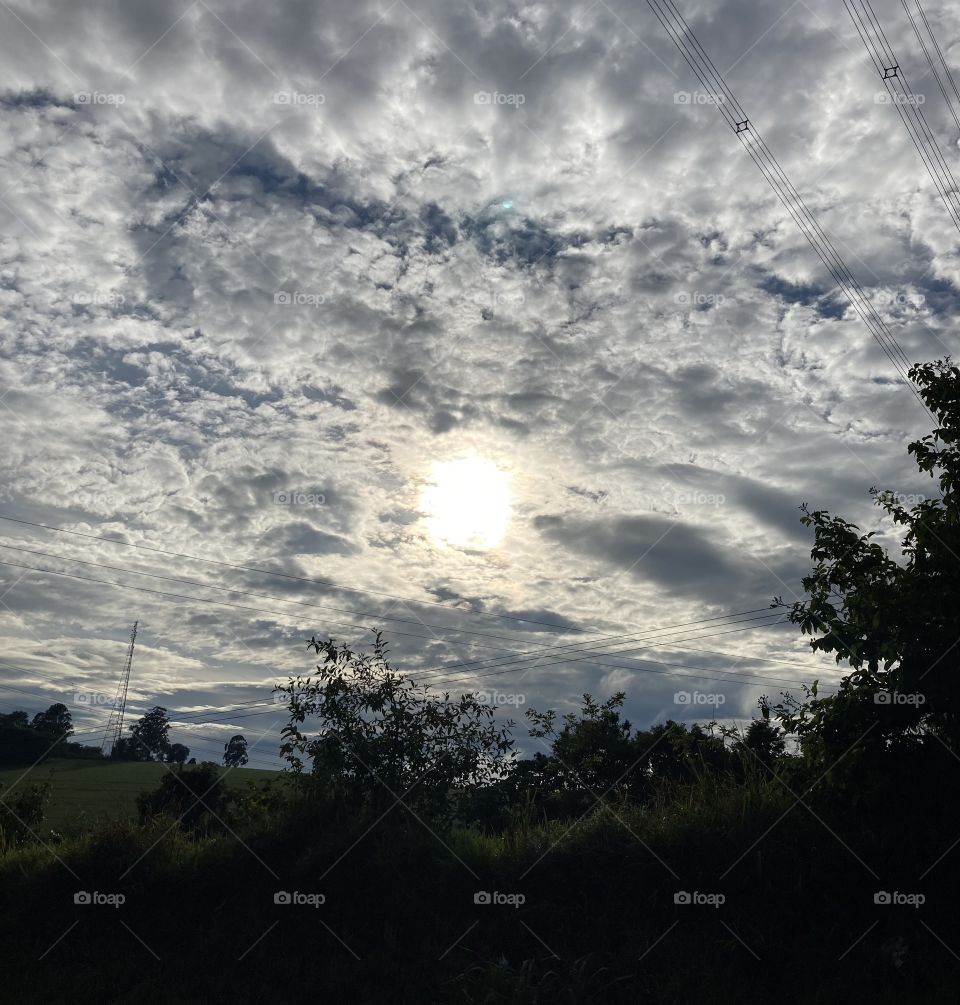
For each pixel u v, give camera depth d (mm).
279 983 10664
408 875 11781
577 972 9734
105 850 13008
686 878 10633
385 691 14336
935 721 10906
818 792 10859
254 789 14430
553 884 11234
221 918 12070
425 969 10523
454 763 13992
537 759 18734
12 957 11719
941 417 11719
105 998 10523
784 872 10398
